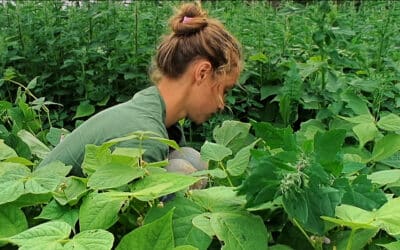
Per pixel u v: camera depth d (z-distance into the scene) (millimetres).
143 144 2107
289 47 4734
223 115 4344
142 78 4852
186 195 1547
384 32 4453
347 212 1395
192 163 2652
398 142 2150
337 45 4121
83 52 4863
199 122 2688
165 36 2684
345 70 4559
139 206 1520
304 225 1359
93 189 1479
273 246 1460
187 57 2535
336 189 1402
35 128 3279
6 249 1435
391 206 1391
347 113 3445
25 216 1549
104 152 1605
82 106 4824
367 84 3529
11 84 5035
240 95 4457
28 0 5609
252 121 1566
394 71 3908
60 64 5176
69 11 5418
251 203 1399
